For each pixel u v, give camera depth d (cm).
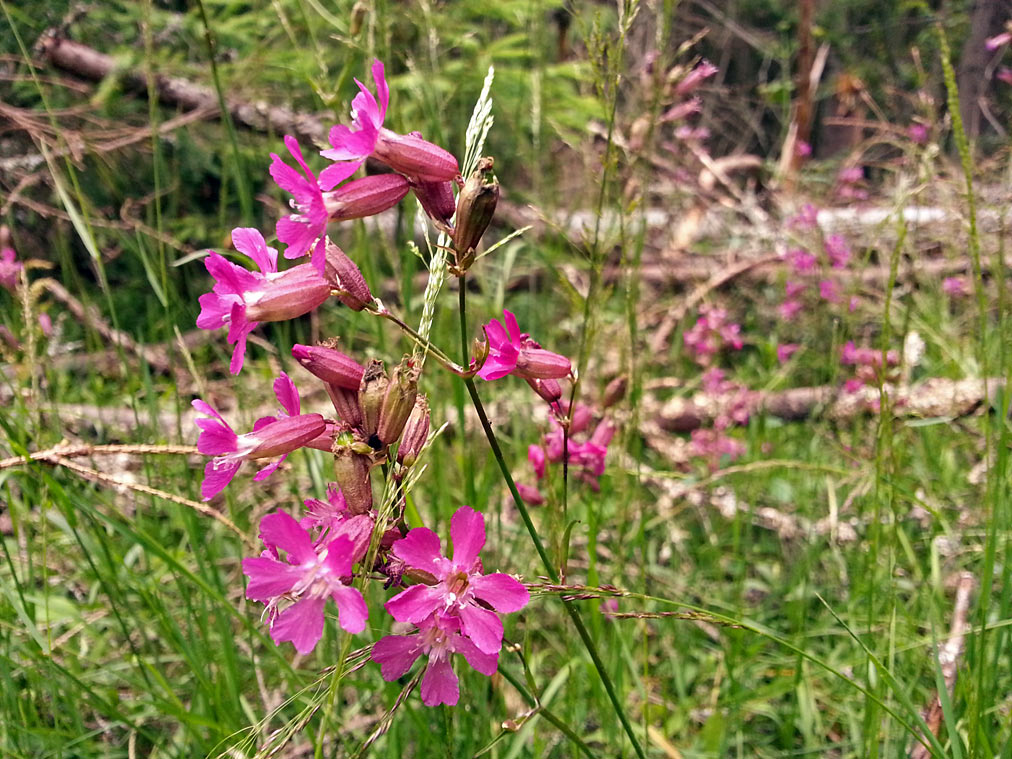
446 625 12
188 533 22
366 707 23
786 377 43
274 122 44
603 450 25
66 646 24
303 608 12
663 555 32
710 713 25
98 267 24
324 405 36
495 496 29
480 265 37
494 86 41
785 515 33
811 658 15
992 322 40
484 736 21
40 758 21
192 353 42
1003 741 19
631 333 24
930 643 22
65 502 20
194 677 23
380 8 27
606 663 24
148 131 34
